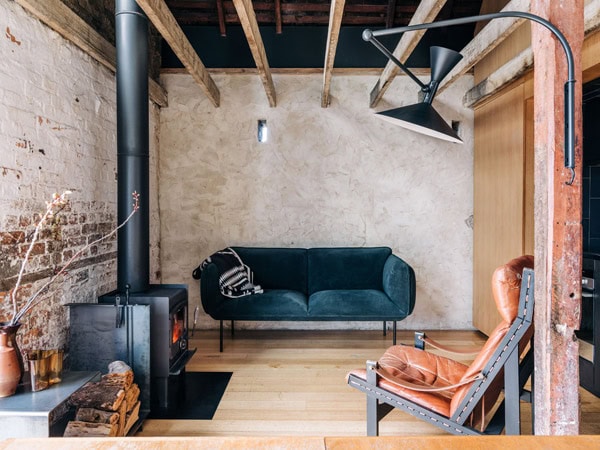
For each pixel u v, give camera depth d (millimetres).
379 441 909
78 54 2748
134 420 2301
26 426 1592
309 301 3795
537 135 1532
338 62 4395
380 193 4398
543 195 1504
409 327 4402
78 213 2748
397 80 4355
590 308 2760
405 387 1829
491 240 3920
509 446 886
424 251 4406
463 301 4406
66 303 2602
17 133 2145
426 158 4383
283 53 4406
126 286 2496
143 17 2699
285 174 4402
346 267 4180
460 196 4391
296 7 4285
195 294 4402
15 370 1734
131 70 2660
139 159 2709
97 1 3068
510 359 1680
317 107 4379
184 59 3152
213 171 4398
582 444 895
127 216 2697
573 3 1450
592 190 3742
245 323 4387
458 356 3547
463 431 1750
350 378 2043
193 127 4383
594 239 3746
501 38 2699
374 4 4301
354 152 4387
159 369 2639
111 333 2443
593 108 3488
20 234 2164
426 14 2389
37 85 2312
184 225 4406
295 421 2443
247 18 2521
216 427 2377
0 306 1998
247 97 4379
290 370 3223
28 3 2162
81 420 2043
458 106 4375
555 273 1475
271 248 4238
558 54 1445
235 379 3045
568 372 1486
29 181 2240
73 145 2686
